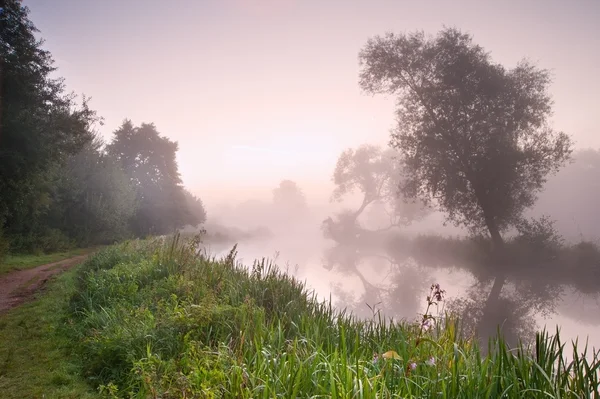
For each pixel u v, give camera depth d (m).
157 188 52.50
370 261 33.47
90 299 8.38
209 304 6.42
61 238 28.98
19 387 4.96
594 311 14.27
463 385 3.77
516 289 19.64
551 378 3.84
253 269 9.48
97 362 5.52
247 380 4.05
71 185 32.31
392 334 5.96
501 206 28.50
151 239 16.73
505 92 28.08
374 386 3.39
